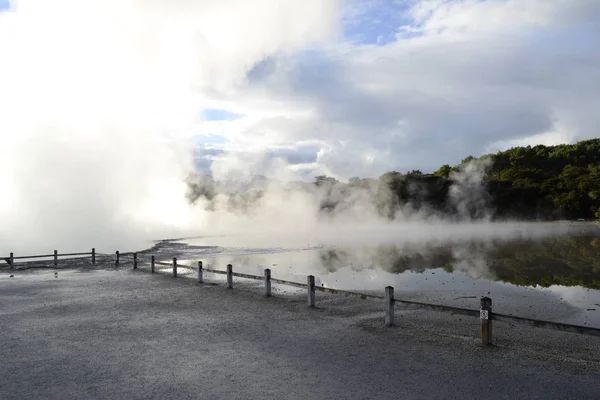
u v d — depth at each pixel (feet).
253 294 51.19
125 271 76.23
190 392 21.56
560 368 24.81
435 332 33.50
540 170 302.25
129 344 30.35
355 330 34.04
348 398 20.62
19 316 40.16
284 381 22.90
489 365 25.31
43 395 21.48
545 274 67.56
